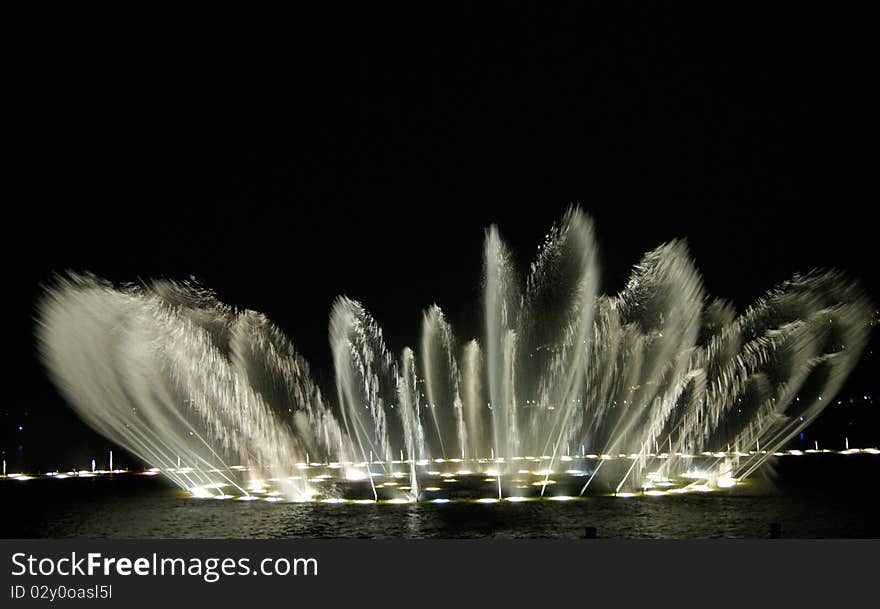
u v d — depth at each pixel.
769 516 23.53
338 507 27.83
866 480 32.50
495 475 39.81
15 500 31.33
